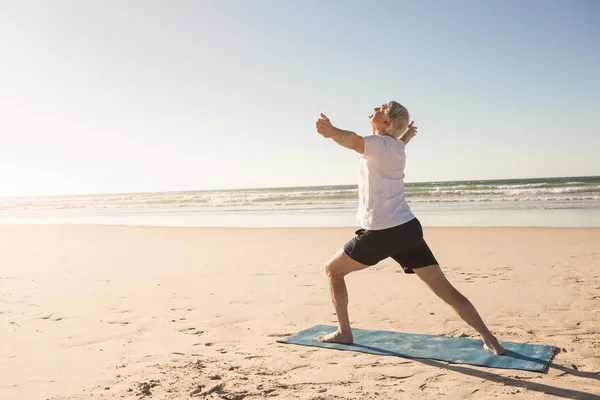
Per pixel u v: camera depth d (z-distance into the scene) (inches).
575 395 113.3
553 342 156.1
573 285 239.6
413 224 137.6
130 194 3373.5
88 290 256.1
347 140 129.6
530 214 681.6
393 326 181.2
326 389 120.1
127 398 116.0
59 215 1270.9
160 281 279.6
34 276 301.1
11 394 119.8
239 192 2861.7
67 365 141.5
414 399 113.3
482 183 1999.3
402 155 139.6
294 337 167.2
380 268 304.8
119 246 466.9
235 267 324.2
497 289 237.8
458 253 362.9
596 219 573.9
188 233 583.8
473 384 121.6
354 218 735.7
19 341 167.3
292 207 1141.7
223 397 115.3
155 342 165.2
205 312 207.3
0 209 1973.4
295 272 298.5
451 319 188.5
